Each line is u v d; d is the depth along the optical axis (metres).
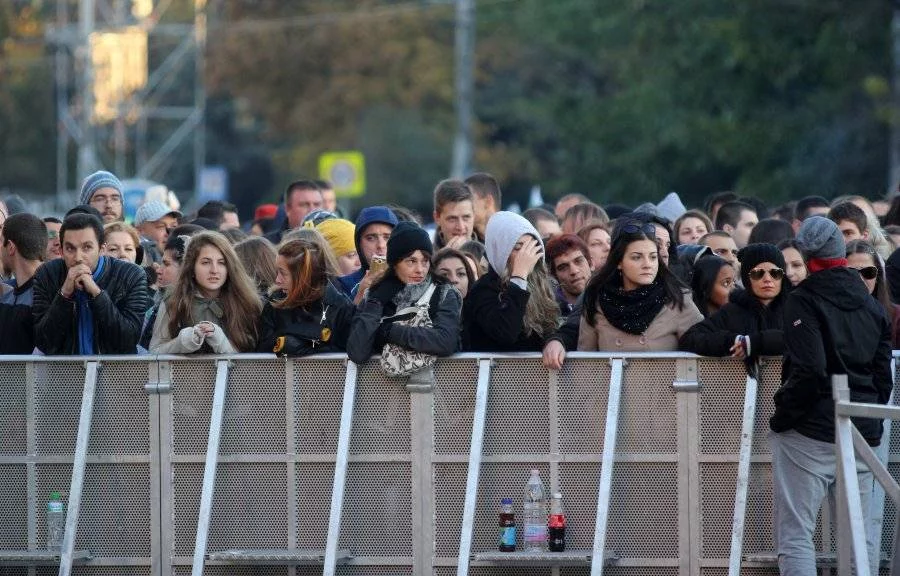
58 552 23.75
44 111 151.00
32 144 151.50
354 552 23.47
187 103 165.00
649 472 23.05
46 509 24.06
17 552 23.86
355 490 23.48
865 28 81.56
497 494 23.27
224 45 138.50
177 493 23.83
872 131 82.81
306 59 138.50
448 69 140.88
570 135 97.50
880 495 22.98
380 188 136.12
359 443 23.42
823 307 21.95
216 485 23.70
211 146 164.38
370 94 138.75
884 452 22.88
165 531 23.78
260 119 158.62
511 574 23.20
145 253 31.09
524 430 23.23
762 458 22.91
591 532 23.11
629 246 23.20
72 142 149.00
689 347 22.98
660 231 25.94
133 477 23.89
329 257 23.92
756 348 22.50
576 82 140.12
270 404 23.64
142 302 25.30
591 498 23.11
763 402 22.89
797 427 22.19
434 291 23.45
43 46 151.62
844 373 22.09
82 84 114.38
